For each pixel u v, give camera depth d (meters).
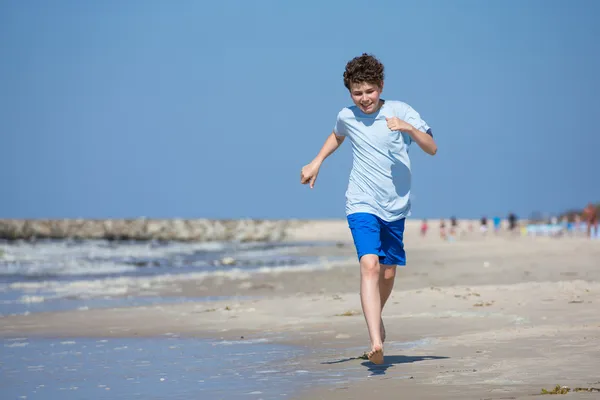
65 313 25.81
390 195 12.19
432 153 12.02
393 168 12.16
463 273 39.00
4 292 36.53
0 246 109.00
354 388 10.80
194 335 19.22
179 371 13.47
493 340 14.91
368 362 13.29
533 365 11.88
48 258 79.81
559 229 104.25
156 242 151.50
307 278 41.75
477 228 156.50
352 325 19.47
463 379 11.03
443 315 20.03
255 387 11.38
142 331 20.53
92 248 112.31
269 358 14.56
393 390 10.48
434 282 34.28
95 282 42.56
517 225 151.38
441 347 14.56
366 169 12.22
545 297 22.56
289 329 19.34
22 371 14.08
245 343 17.14
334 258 71.25
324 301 25.92
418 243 91.38
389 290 13.15
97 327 21.75
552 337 14.75
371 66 11.94
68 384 12.56
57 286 39.94
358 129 12.24
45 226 180.75
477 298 23.45
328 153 12.99
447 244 80.62
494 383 10.61
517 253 54.06
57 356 16.09
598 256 45.50
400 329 17.81
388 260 12.70
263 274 46.47
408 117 12.29
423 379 11.21
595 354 12.62
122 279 45.00
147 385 12.15
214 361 14.52
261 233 158.38
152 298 32.41
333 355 14.53
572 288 24.56
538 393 9.80
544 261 43.81
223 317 23.02
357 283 37.22
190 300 30.95
